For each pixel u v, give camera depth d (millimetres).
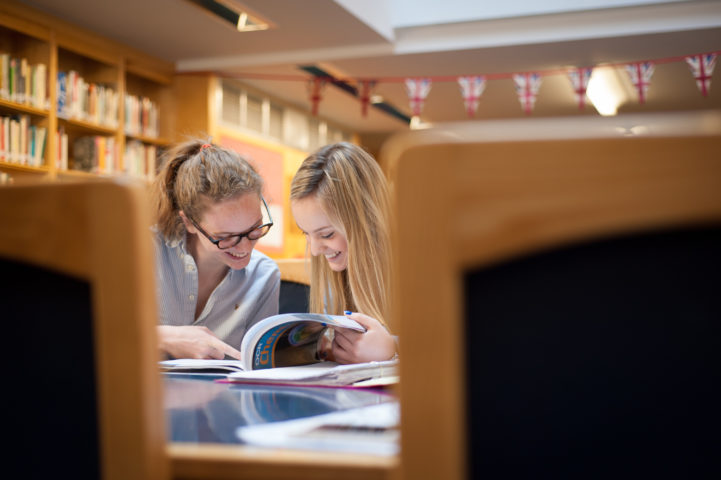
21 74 4469
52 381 628
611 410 519
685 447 514
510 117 8383
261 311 2119
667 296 509
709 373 509
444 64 6004
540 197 497
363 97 6031
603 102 7602
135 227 576
